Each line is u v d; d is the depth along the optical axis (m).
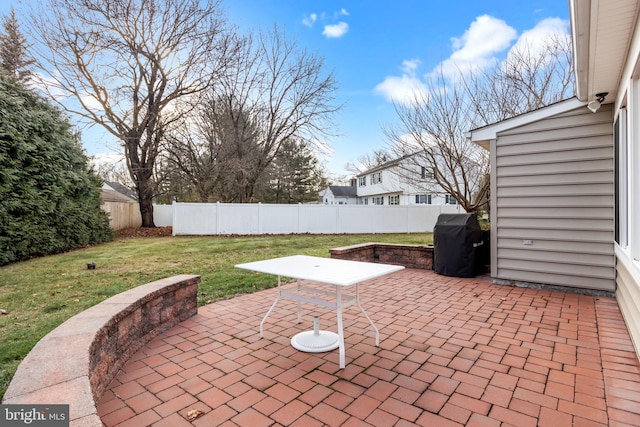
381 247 7.03
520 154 5.03
